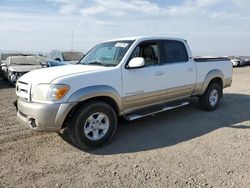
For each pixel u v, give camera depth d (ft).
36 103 13.89
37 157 13.92
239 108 24.47
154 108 18.56
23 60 46.65
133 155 14.10
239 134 17.21
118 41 18.42
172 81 18.99
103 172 12.24
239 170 12.25
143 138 16.66
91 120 14.78
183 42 20.44
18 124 19.34
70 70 15.42
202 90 21.94
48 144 15.64
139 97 17.02
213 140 16.15
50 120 13.62
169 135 17.16
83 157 13.92
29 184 11.25
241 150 14.56
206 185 11.01
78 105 14.42
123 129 18.44
